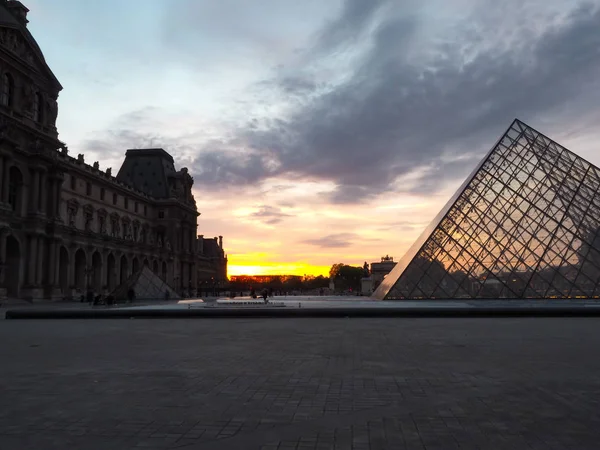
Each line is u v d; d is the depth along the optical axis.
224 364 17.16
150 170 175.00
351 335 26.61
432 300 53.06
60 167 97.44
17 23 87.50
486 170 62.06
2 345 22.64
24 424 10.05
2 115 82.56
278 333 28.00
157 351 20.45
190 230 181.12
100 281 121.19
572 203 55.09
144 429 9.73
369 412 10.99
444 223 58.06
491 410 11.18
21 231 87.50
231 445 8.85
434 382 14.11
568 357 18.64
